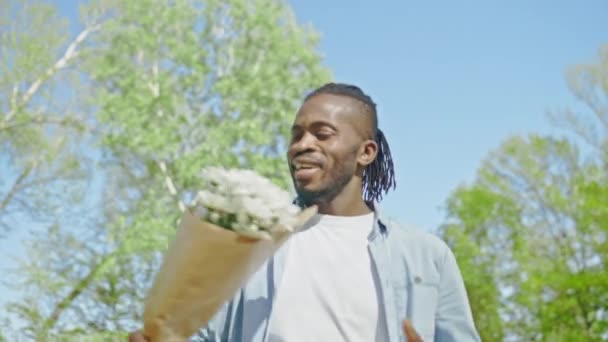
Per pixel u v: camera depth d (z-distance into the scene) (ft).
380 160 8.85
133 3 62.08
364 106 8.24
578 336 56.03
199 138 62.80
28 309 50.21
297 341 7.64
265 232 5.52
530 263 62.34
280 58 63.52
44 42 58.34
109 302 53.47
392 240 8.25
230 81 61.36
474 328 8.13
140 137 57.62
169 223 57.41
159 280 5.80
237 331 7.93
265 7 64.75
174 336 5.86
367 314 7.81
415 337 6.49
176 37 64.13
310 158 7.93
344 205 8.27
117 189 58.44
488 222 66.85
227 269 5.66
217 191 5.59
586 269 59.31
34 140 55.72
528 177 67.41
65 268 52.90
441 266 8.27
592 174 66.03
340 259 8.03
